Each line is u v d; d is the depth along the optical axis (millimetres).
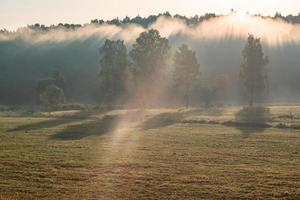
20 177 39906
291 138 63188
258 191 34281
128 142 61625
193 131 72938
